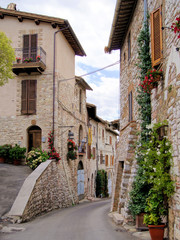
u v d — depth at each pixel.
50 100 16.98
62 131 17.83
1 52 12.88
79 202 20.58
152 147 6.60
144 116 8.31
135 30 10.56
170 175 5.84
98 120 29.20
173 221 5.64
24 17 17.58
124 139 11.96
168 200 5.98
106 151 34.19
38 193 11.49
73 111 20.72
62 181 16.66
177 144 5.36
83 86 23.84
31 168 15.17
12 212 9.20
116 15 11.23
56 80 17.11
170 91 5.86
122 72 14.14
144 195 7.59
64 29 18.09
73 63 21.44
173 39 5.67
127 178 10.17
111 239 6.51
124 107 13.34
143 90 7.90
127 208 8.31
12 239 6.75
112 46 14.59
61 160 17.20
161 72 6.63
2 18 18.05
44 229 8.02
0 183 12.23
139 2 9.73
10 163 17.08
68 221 9.66
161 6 6.83
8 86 17.61
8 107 17.45
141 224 7.41
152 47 7.18
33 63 16.50
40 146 16.75
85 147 23.81
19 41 17.73
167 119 6.11
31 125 17.02
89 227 8.36
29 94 17.27
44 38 17.52
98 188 28.48
